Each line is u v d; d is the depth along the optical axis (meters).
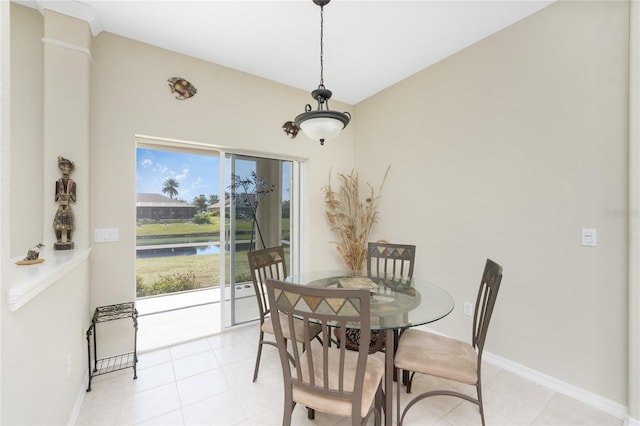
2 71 0.85
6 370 0.88
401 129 3.07
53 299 1.30
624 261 1.62
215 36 2.25
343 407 1.17
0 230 0.85
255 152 3.01
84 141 1.94
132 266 2.25
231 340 2.63
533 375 1.99
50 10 1.83
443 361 1.48
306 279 2.20
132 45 2.27
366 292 1.02
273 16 2.01
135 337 2.04
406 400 1.78
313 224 3.44
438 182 2.68
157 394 1.82
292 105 3.20
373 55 2.54
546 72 1.93
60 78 1.87
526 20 2.03
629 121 1.57
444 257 2.63
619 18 1.62
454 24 2.11
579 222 1.80
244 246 3.00
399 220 3.11
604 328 1.69
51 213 1.83
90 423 1.57
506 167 2.17
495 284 1.39
